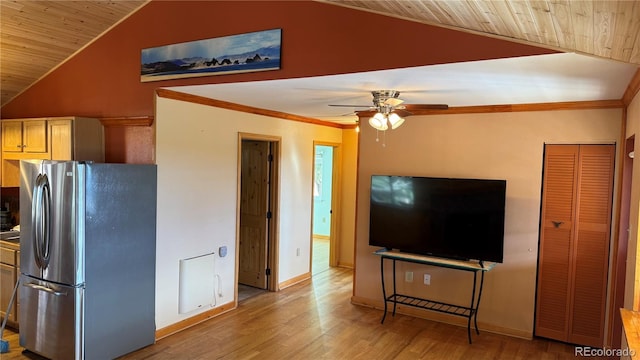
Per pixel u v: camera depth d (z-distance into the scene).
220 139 4.73
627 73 2.78
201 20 3.79
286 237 5.88
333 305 5.20
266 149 5.67
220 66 3.70
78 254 3.38
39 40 4.23
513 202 4.35
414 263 4.86
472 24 2.40
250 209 5.87
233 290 5.02
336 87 3.67
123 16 4.21
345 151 7.04
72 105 4.66
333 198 7.14
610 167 3.93
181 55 3.90
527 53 2.49
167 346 3.97
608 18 1.72
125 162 4.28
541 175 4.22
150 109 4.08
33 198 3.62
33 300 3.67
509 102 4.16
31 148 4.52
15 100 5.12
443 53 2.77
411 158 4.90
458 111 4.59
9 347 3.85
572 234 4.11
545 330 4.26
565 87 3.32
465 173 4.60
